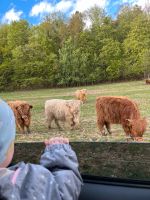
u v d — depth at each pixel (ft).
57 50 74.23
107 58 70.38
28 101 57.47
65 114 43.09
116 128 41.11
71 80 71.00
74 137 38.47
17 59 72.02
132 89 58.65
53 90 68.08
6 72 70.08
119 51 70.59
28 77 71.67
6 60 71.82
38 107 53.47
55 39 75.41
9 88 69.97
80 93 58.08
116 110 36.37
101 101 37.22
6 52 73.10
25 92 68.18
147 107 45.42
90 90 64.28
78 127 42.27
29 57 72.54
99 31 74.18
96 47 73.05
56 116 44.27
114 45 71.05
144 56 68.08
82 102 51.72
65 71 71.51
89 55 72.08
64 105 43.24
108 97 36.76
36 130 42.70
